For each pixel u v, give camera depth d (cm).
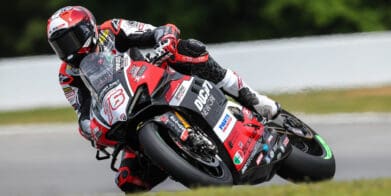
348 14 8375
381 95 4416
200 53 1925
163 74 1800
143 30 1930
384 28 8544
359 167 2583
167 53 1853
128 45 1945
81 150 3173
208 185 1720
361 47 4894
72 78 1933
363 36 4947
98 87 1795
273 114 2152
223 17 9150
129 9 9081
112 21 1930
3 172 2881
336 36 5025
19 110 5100
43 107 5094
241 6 9138
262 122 1997
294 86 4894
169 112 1761
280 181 2417
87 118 1897
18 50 9875
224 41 9131
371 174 2470
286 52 4925
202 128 1828
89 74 1820
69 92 1955
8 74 5178
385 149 2838
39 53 9719
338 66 4888
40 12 10031
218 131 1817
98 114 1792
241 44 5144
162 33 1875
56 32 1808
